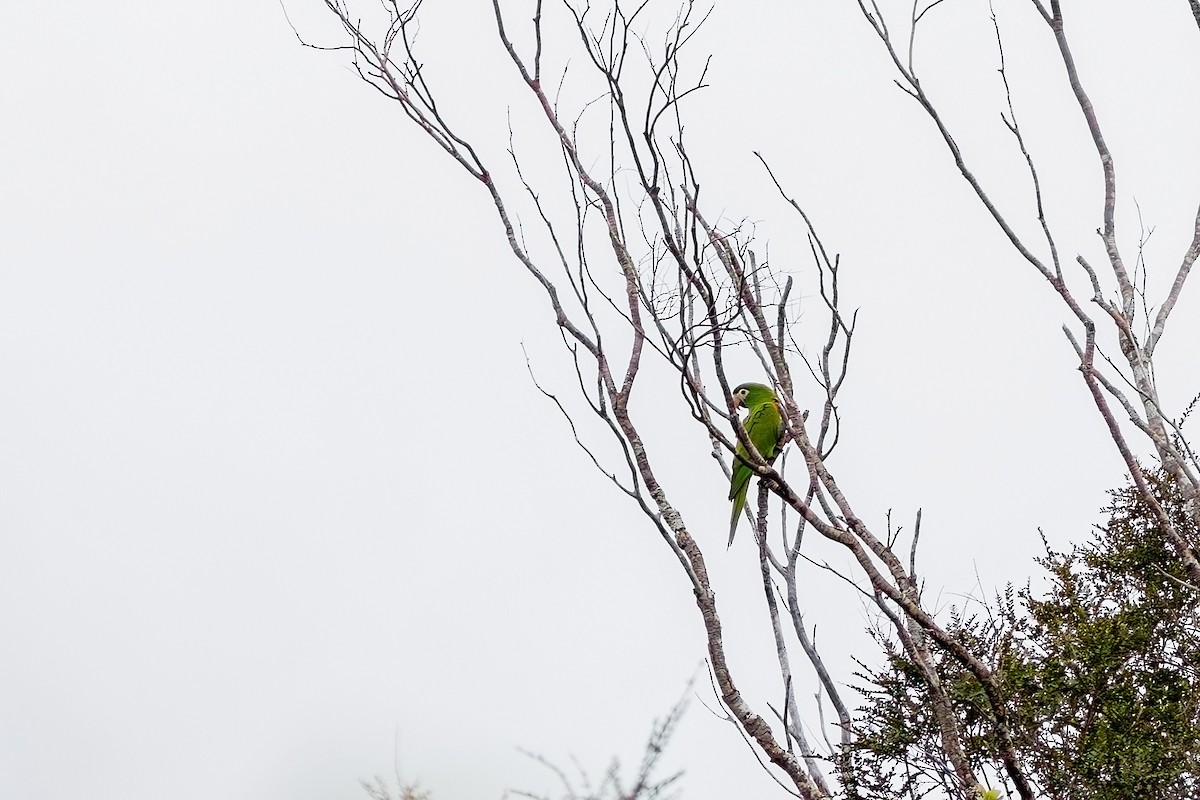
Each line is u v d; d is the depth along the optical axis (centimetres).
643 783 757
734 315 1111
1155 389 1071
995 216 1099
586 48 1080
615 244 1103
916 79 1134
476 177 1130
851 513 1079
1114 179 1167
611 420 1080
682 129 1059
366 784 796
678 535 1060
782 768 995
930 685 1082
